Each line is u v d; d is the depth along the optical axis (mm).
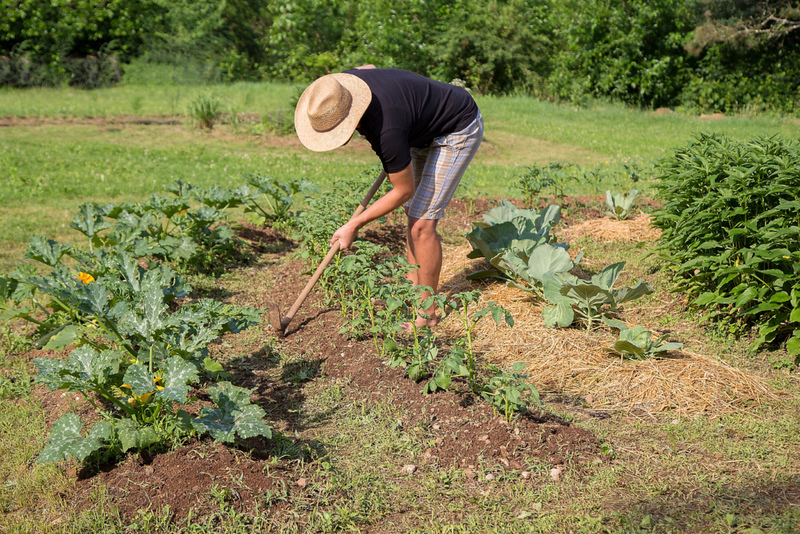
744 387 3477
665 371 3621
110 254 4582
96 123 13406
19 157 9789
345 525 2525
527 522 2533
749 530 2359
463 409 3299
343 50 21562
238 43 24812
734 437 3092
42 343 3561
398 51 20219
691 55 21328
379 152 3582
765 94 20266
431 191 4004
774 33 19516
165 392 2645
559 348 3926
